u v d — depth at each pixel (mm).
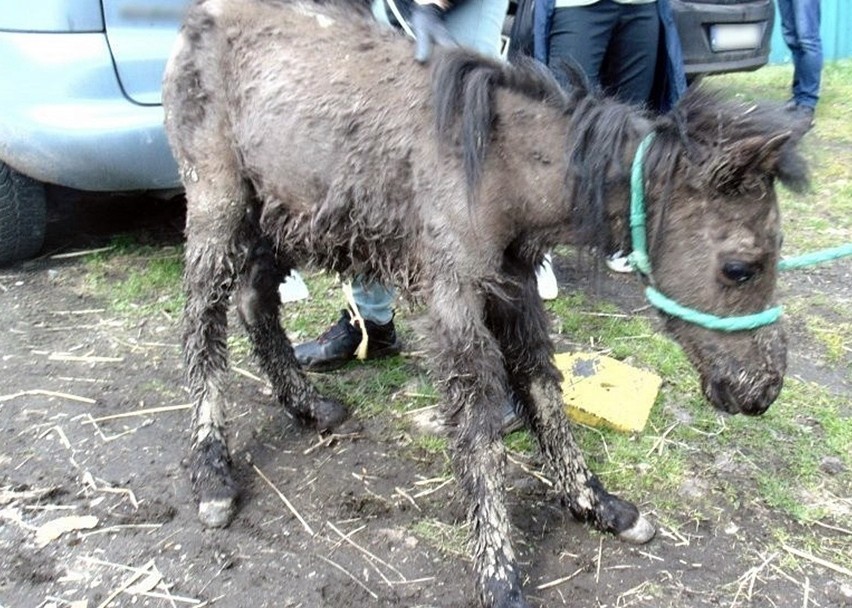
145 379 3617
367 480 3070
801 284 4504
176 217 5094
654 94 4156
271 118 2666
